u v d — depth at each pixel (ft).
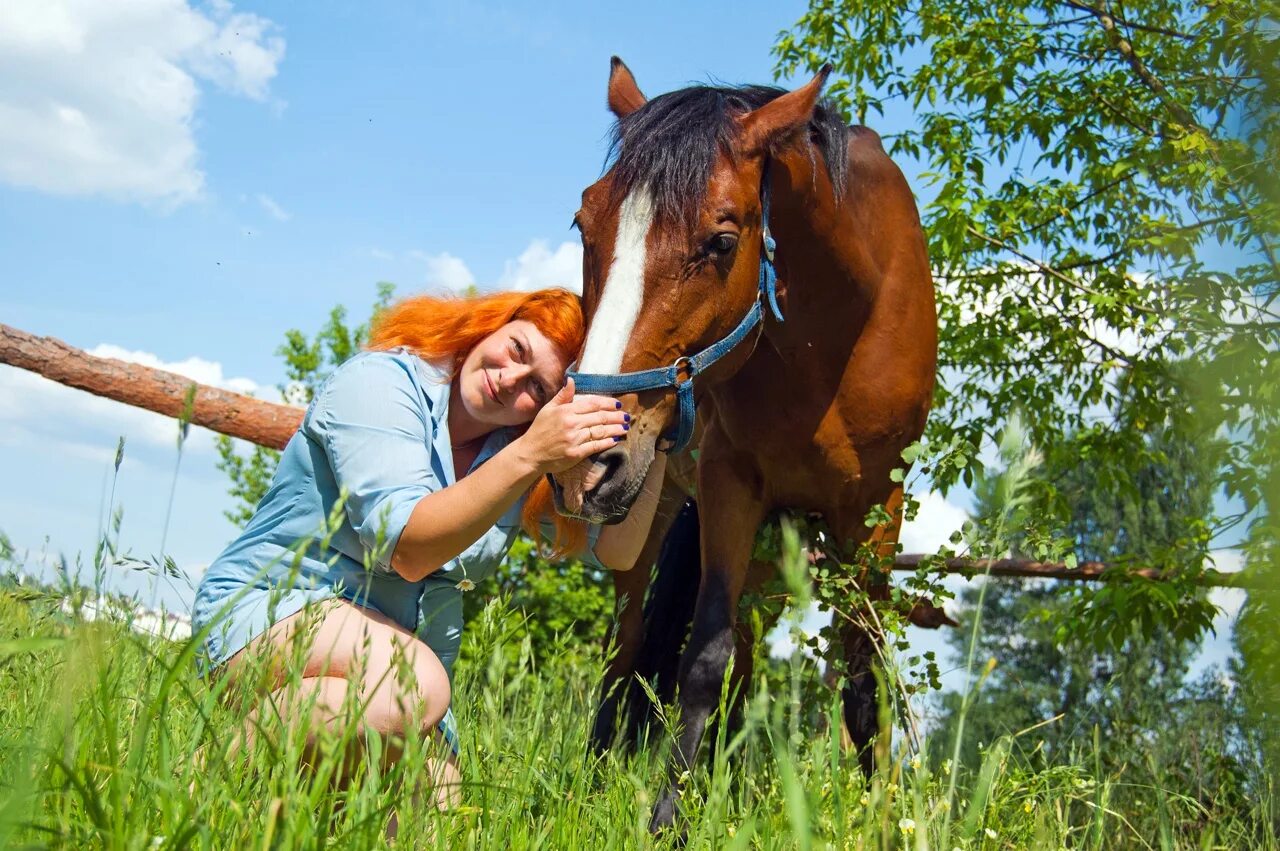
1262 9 13.55
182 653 4.10
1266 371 12.89
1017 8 20.89
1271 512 11.09
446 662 8.71
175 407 15.38
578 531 9.50
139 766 4.26
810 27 23.31
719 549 10.14
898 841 5.70
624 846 6.06
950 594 9.74
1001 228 18.97
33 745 4.33
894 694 7.42
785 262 9.80
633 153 8.44
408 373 7.97
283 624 7.18
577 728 7.30
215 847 4.42
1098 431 20.12
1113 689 11.04
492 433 8.71
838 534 10.81
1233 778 9.71
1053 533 9.63
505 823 5.66
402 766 4.71
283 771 4.50
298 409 15.98
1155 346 18.74
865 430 10.29
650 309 8.20
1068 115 20.04
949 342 20.88
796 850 5.49
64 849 4.15
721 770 5.42
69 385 14.83
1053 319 20.31
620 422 7.38
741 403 10.24
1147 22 20.25
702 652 9.34
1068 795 7.48
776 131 8.91
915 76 21.48
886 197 10.62
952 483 16.79
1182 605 13.66
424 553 7.18
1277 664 9.80
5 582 5.46
